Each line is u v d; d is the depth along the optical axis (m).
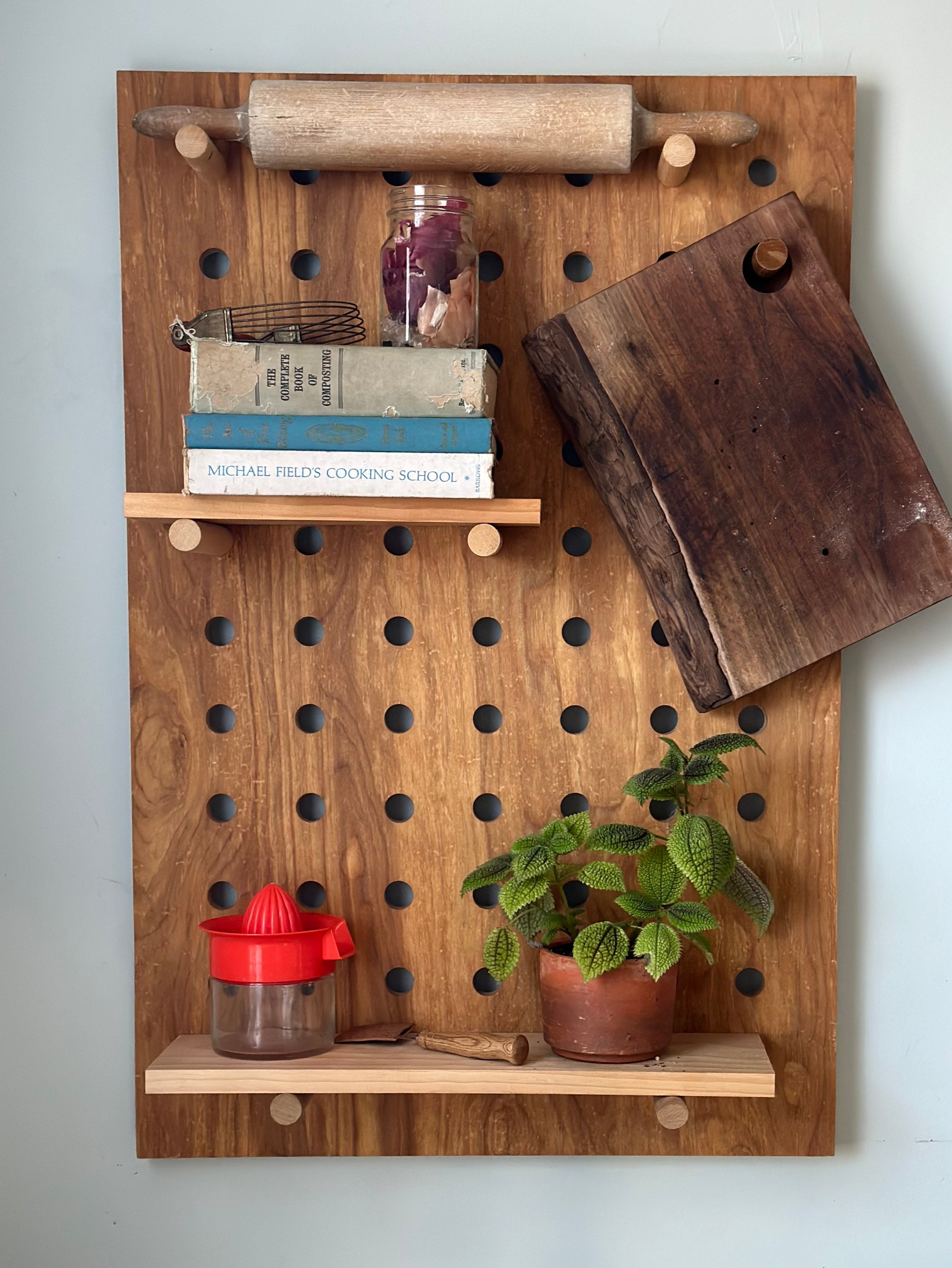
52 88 0.99
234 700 0.97
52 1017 1.00
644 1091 0.85
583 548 1.00
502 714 0.97
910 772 1.00
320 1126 0.97
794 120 0.95
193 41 0.99
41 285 0.99
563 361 0.91
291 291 0.96
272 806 0.97
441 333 0.85
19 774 1.00
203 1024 0.97
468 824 0.97
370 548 0.97
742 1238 1.00
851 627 0.90
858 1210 1.00
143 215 0.96
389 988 0.99
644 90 0.95
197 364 0.82
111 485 1.00
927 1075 1.00
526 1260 1.00
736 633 0.91
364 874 0.97
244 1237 1.00
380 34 0.98
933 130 0.98
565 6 0.98
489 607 0.97
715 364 0.90
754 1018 0.97
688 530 0.91
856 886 1.00
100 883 1.00
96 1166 1.00
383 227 0.96
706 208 0.96
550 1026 0.89
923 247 0.98
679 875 0.88
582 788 0.97
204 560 0.97
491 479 0.82
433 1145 0.97
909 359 0.99
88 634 1.00
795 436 0.90
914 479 0.90
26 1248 1.00
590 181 0.96
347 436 0.82
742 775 0.97
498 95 0.88
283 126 0.88
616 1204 1.00
